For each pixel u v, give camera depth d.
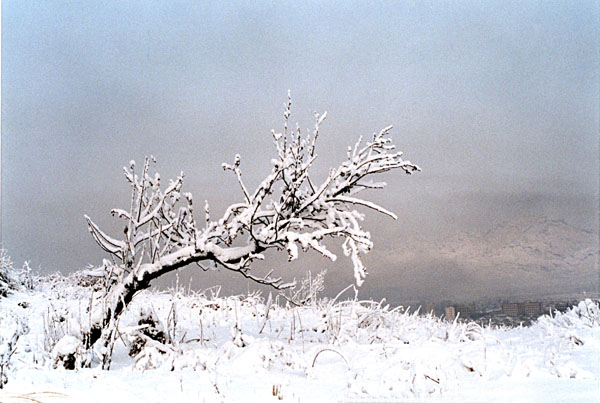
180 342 8.52
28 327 8.93
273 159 7.57
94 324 7.52
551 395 4.43
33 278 15.98
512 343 8.41
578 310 10.66
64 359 6.54
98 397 4.72
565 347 7.62
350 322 9.92
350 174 8.11
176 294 14.20
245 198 7.97
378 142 8.12
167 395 4.91
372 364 6.39
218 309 13.19
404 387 5.05
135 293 8.22
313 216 8.32
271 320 11.38
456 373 5.71
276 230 7.66
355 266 7.31
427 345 6.36
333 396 5.04
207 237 7.99
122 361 7.44
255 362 6.45
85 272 8.06
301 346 8.42
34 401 4.52
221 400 4.75
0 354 5.64
